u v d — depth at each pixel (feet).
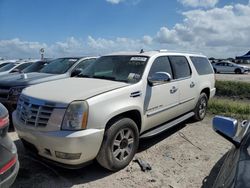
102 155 12.99
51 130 12.29
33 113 12.98
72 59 28.81
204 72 23.59
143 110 15.40
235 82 52.54
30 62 44.24
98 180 13.10
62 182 12.85
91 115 12.29
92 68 18.30
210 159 15.75
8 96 21.40
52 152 12.39
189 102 20.86
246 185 6.04
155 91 16.35
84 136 11.94
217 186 6.84
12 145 9.65
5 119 9.39
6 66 47.37
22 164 14.56
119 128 13.43
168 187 12.62
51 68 28.53
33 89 14.56
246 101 42.83
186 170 14.34
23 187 12.28
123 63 17.06
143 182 13.00
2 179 8.83
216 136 19.84
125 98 14.08
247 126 9.29
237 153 7.57
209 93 24.56
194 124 22.94
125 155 14.24
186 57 21.25
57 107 12.33
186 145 17.95
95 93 13.05
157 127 17.57
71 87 14.19
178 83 18.92
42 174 13.55
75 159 12.16
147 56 17.12
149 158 15.75
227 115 26.45
